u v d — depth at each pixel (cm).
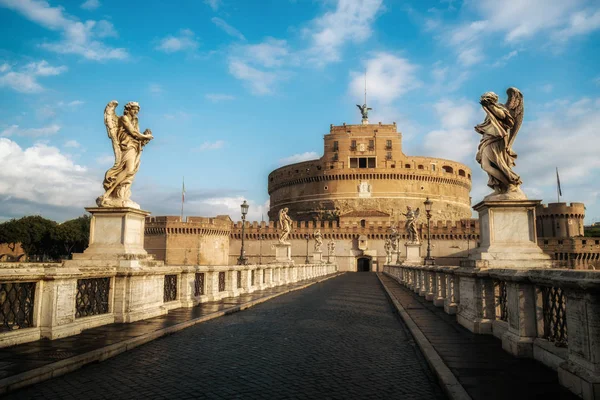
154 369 750
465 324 1147
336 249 10525
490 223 1086
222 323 1279
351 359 853
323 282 4244
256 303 1872
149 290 1284
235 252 10781
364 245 10425
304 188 12581
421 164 12238
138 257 1249
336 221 11269
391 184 11881
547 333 757
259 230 10700
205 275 1836
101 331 1012
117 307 1156
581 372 562
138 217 1314
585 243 8012
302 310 1662
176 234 9781
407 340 1059
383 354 904
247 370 755
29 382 641
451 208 12519
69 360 728
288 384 679
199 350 903
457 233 9925
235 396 619
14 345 834
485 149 1128
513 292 821
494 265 1053
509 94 1141
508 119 1119
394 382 701
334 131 12669
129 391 632
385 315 1562
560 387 617
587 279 533
